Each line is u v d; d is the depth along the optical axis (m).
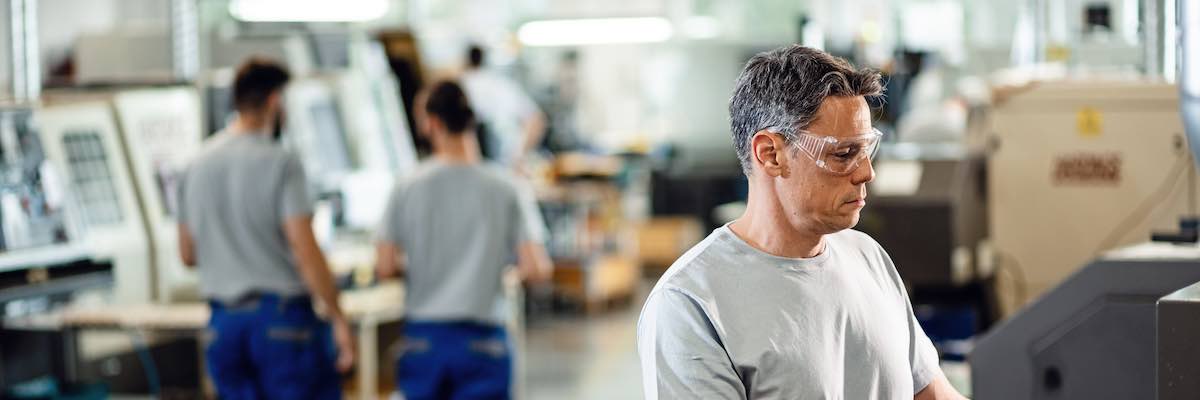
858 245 2.12
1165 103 3.70
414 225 4.30
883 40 10.34
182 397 5.63
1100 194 3.78
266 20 7.89
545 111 12.13
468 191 4.29
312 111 6.71
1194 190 3.68
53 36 7.77
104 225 5.31
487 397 4.31
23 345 5.02
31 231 4.43
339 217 6.62
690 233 11.87
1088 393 2.63
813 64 1.88
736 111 1.97
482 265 4.28
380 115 7.37
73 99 5.50
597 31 10.39
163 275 5.60
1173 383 1.88
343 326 4.33
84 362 5.29
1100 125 3.76
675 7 12.38
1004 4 11.04
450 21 12.49
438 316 4.27
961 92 6.79
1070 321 2.64
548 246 9.82
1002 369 2.72
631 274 10.34
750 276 1.94
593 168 10.61
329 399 4.36
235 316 4.21
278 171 4.17
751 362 1.89
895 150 4.32
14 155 4.44
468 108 4.32
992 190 3.90
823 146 1.85
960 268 3.91
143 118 5.66
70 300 4.59
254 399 4.29
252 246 4.19
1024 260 3.88
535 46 13.04
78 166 5.24
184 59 6.21
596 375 7.43
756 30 12.88
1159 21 4.18
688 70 12.16
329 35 7.14
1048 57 5.15
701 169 12.12
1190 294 1.92
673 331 1.91
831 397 1.92
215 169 4.20
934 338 4.25
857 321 1.98
